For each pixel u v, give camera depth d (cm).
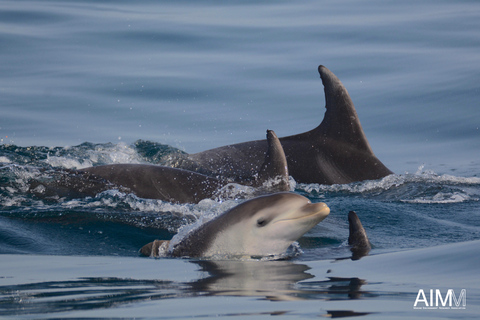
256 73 7269
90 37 8219
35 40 8062
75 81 6981
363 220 3516
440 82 6919
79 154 5078
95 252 2920
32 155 4959
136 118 6253
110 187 3806
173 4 9662
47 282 2198
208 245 2727
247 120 6262
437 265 2323
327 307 1784
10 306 1856
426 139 5947
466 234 3231
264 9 9425
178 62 7531
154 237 3209
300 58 7631
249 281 2162
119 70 7275
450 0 9794
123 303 1873
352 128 4653
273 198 2691
